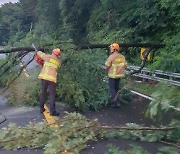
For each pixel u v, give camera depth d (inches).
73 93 347.9
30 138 214.7
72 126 196.1
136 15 649.0
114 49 368.8
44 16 1364.4
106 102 362.6
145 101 383.9
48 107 362.9
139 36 661.9
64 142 190.2
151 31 643.5
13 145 211.9
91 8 1070.4
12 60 410.6
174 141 154.6
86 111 348.5
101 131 214.8
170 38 561.3
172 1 536.1
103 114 332.2
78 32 1097.4
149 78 484.4
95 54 398.3
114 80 363.6
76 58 370.9
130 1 738.8
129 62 633.6
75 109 355.3
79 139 202.5
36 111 347.6
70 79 356.2
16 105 383.9
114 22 784.3
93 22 962.1
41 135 212.4
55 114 325.4
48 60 329.7
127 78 434.9
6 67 435.2
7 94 410.3
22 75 399.5
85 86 359.3
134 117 311.3
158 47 513.0
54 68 328.8
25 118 318.7
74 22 1101.7
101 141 231.3
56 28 1312.7
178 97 135.7
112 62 362.3
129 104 376.2
